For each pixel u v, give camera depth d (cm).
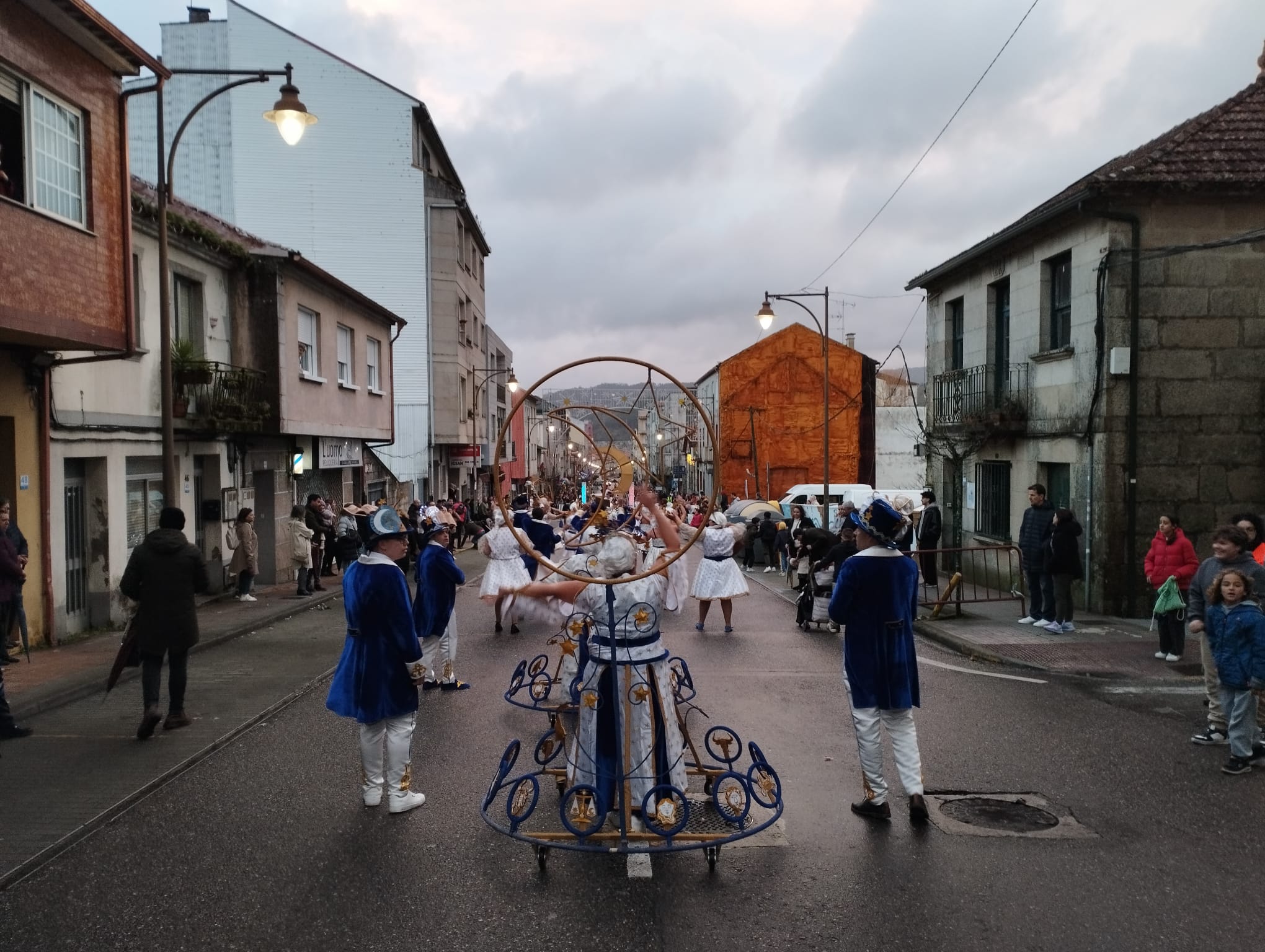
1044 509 1192
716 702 802
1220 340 1243
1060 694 830
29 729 691
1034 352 1467
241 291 1598
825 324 2195
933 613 1252
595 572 490
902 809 537
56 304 903
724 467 4594
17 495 991
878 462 4619
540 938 388
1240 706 596
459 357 3325
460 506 2644
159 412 1294
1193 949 377
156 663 686
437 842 490
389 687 528
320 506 1650
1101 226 1252
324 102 3089
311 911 412
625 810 451
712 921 401
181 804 550
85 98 957
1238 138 1266
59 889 436
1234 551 656
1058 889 431
